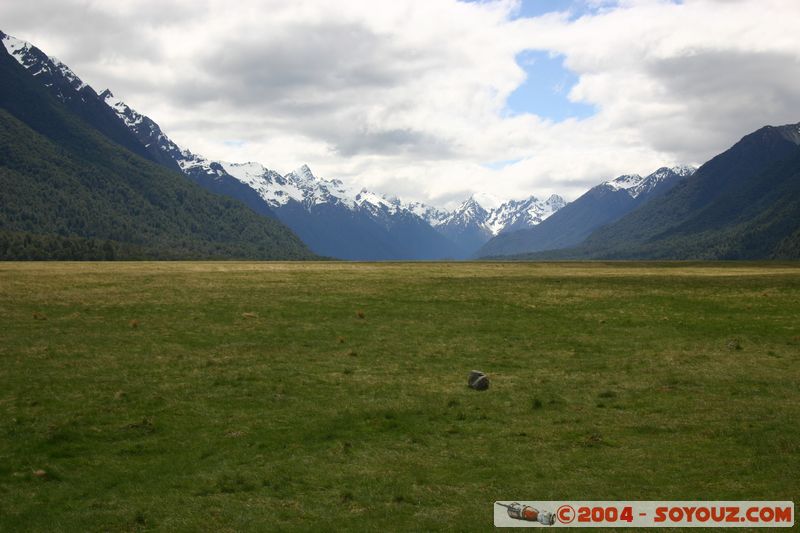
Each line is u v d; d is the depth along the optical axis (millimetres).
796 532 17812
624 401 32312
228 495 21250
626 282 89250
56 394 32688
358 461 24312
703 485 21406
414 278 95812
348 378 36844
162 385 34656
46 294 67188
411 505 20266
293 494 21281
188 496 21156
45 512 19938
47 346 43344
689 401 32062
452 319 57688
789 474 21969
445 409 31016
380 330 52031
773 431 26812
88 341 45438
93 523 19203
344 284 84500
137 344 44938
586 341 48188
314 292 74875
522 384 35688
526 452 25109
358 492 21297
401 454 25062
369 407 31109
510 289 80250
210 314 58000
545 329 53156
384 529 18484
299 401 32188
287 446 25969
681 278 96250
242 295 71062
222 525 18984
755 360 41406
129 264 135875
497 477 22516
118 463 24156
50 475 22922
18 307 58562
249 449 25547
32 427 27703
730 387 34719
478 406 31469
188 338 47406
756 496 20312
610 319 57906
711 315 59469
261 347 44938
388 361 41250
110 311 58281
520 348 45719
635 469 23016
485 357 42750
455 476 22703
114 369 37875
